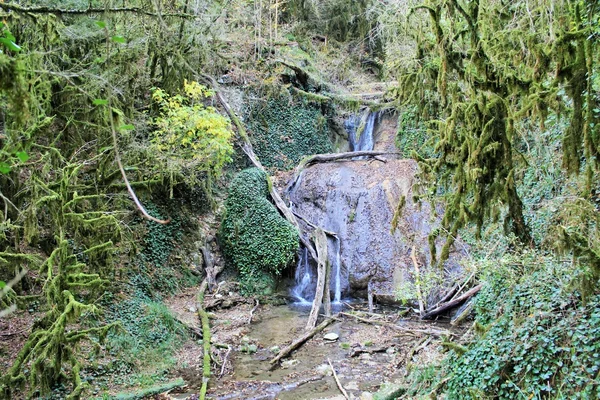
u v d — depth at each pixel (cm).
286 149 1598
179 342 894
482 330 653
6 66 239
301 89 1705
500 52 468
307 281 1273
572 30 380
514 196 414
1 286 231
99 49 845
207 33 1191
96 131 848
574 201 488
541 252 575
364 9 1998
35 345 575
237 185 1298
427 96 696
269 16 1683
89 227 699
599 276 388
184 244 1188
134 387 728
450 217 439
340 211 1350
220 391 745
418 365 765
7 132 525
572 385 488
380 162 1510
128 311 884
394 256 1227
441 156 452
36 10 414
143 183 921
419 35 574
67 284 607
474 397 550
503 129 411
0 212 596
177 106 1025
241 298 1164
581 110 357
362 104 1716
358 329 1019
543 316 570
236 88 1527
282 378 793
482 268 717
